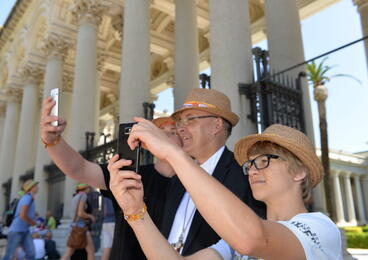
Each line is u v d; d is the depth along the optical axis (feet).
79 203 22.30
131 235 7.73
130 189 4.19
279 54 24.14
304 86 23.53
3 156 72.23
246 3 21.48
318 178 4.75
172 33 72.08
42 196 49.14
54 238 39.06
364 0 37.83
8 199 65.98
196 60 40.96
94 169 8.11
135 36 32.81
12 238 20.35
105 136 35.09
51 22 56.13
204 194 3.14
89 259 22.40
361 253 47.73
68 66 74.95
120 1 48.16
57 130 6.69
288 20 24.91
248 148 5.10
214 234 6.77
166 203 8.02
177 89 39.55
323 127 81.25
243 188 6.97
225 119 8.08
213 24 20.70
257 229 3.02
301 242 3.45
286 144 4.55
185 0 42.68
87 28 44.96
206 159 8.09
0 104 85.81
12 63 77.30
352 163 143.02
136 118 4.06
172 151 3.49
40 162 51.21
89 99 41.68
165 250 4.15
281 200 4.64
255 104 18.47
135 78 31.48
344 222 129.70
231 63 19.35
